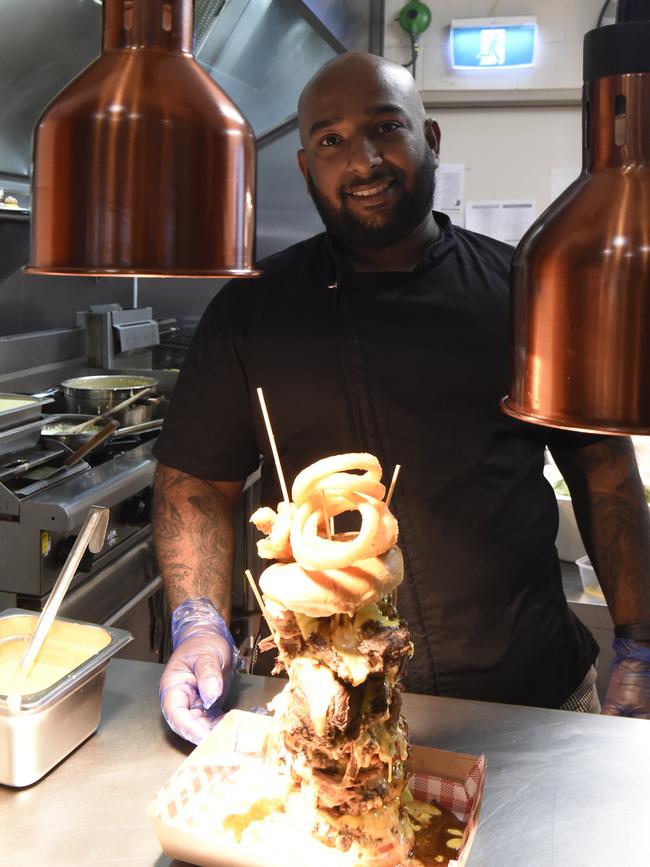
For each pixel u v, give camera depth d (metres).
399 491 1.72
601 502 1.80
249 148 0.85
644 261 0.63
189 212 0.81
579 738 1.26
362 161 1.64
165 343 4.23
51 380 3.43
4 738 1.11
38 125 0.82
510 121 4.40
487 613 1.68
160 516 1.82
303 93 1.76
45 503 2.23
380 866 0.95
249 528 3.38
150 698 1.37
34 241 0.84
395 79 1.69
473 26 4.27
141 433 2.98
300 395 1.80
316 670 0.92
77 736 1.21
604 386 0.65
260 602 1.00
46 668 1.32
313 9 3.70
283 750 1.04
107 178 0.79
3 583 2.27
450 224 1.93
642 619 1.74
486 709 1.35
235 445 1.88
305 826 0.98
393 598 1.00
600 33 0.68
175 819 1.00
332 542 0.88
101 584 2.48
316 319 1.81
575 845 1.03
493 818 1.07
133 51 0.84
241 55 3.71
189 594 1.67
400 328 1.78
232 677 1.44
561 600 1.81
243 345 1.84
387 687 0.95
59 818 1.07
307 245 1.95
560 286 0.66
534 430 1.81
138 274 0.80
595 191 0.68
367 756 0.94
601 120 0.68
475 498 1.71
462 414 1.75
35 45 2.68
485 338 1.77
